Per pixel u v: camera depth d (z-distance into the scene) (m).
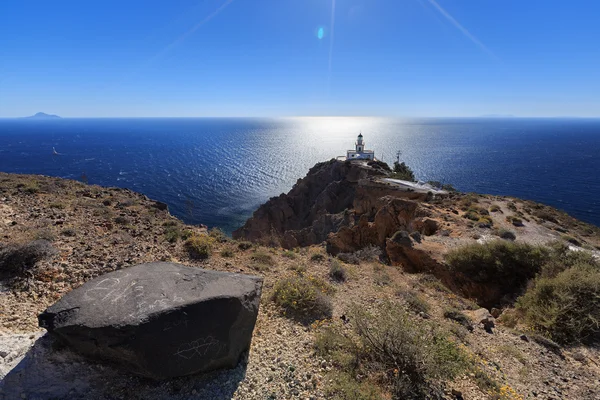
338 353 6.07
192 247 10.51
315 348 6.33
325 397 4.96
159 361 4.63
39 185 15.98
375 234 23.38
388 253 16.75
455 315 8.95
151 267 6.11
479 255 13.71
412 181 44.22
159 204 16.97
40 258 7.64
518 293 12.15
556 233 19.78
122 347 4.44
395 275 12.68
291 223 50.94
